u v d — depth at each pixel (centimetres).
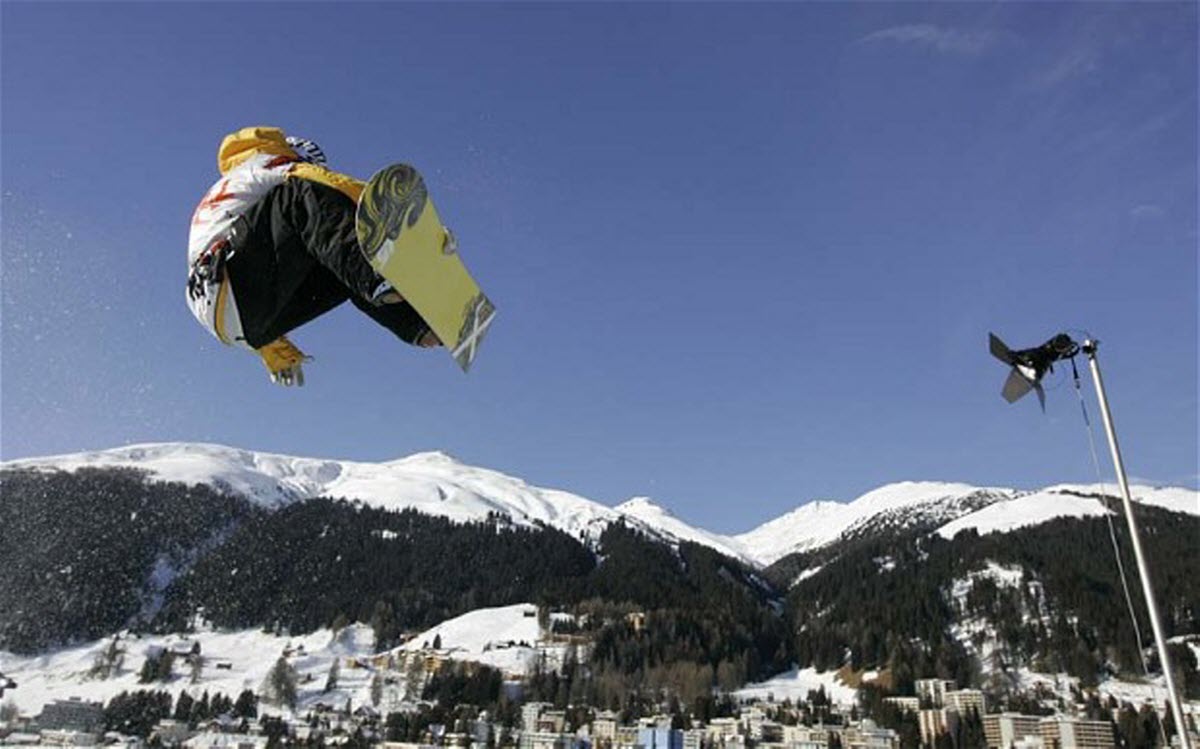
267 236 398
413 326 410
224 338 427
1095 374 1244
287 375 496
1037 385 1268
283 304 409
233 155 420
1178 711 1145
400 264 380
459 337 426
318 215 387
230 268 403
